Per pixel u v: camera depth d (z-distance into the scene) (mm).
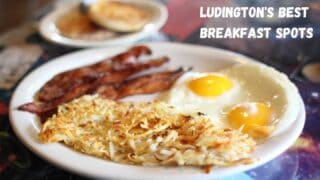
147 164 339
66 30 587
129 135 352
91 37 570
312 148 382
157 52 525
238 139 340
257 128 369
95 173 331
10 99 454
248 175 356
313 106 427
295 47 526
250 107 392
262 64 466
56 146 362
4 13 1188
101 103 406
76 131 368
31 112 414
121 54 513
